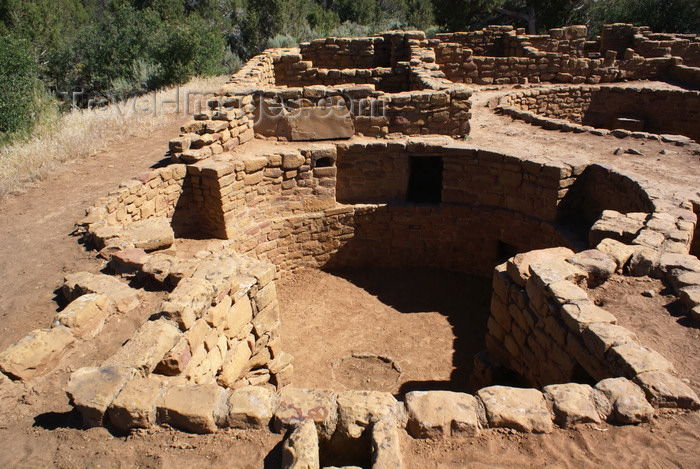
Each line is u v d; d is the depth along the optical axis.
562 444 3.68
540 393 4.00
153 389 4.06
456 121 11.29
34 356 4.85
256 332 6.45
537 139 11.65
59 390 4.73
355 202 11.50
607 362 4.34
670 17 28.61
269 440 3.80
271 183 10.62
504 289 6.14
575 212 9.84
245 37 33.97
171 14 37.75
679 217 7.01
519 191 10.13
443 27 31.39
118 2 41.06
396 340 9.29
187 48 23.52
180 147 9.81
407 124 11.20
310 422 3.71
